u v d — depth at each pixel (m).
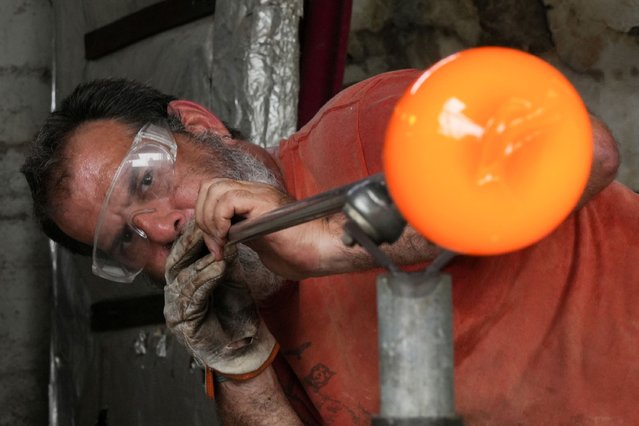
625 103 4.58
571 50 4.65
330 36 3.82
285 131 3.73
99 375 4.71
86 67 4.83
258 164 2.08
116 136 2.12
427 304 0.88
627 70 4.57
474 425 2.03
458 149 0.81
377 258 0.93
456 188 0.82
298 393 2.18
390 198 0.93
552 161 0.83
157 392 4.28
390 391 0.88
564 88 0.84
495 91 0.82
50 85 5.55
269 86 3.73
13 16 5.52
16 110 5.50
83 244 2.45
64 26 5.04
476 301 2.00
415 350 0.88
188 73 4.03
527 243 0.86
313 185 2.06
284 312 2.10
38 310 5.48
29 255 5.48
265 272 2.03
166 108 2.21
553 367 2.01
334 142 2.01
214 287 1.78
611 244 2.07
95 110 2.17
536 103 0.82
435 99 0.82
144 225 2.03
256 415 2.05
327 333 2.08
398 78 2.02
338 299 2.07
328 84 3.83
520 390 2.01
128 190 2.03
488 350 2.01
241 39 3.78
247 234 1.28
